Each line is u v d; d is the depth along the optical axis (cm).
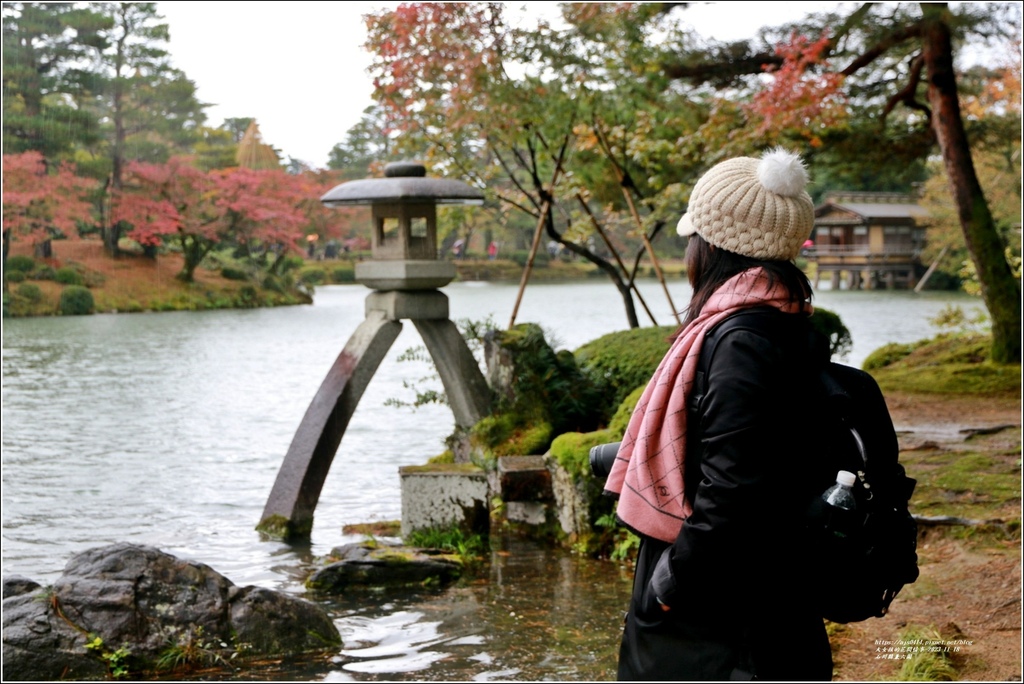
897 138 1427
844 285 6322
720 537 197
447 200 747
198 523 773
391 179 739
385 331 751
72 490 895
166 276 4525
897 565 209
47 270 4016
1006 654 407
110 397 1549
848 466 207
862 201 5553
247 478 952
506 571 623
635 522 215
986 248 1269
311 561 662
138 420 1320
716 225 219
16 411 1392
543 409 751
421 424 1262
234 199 4647
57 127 3669
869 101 1377
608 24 1078
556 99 1048
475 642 491
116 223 4406
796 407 205
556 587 585
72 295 3775
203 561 662
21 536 736
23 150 3644
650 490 214
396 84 1026
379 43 1030
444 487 690
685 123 1180
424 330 761
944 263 4906
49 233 4166
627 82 1109
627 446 225
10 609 445
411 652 476
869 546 203
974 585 498
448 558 625
